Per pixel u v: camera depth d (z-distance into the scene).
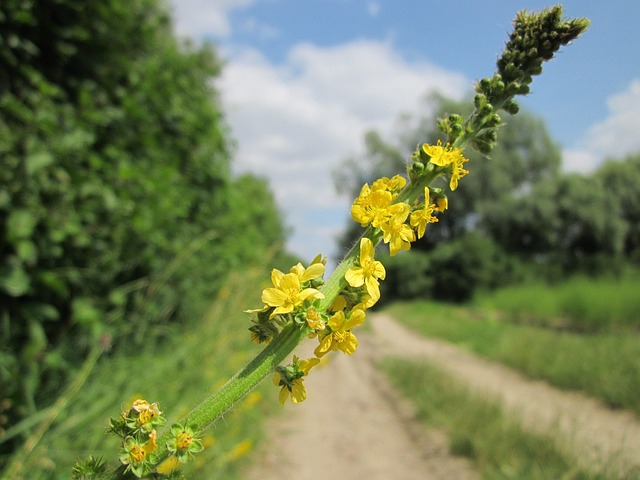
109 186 4.59
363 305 1.18
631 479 4.79
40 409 3.48
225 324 6.27
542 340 13.08
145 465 1.06
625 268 24.45
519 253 37.34
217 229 8.12
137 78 5.13
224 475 4.96
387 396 10.25
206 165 7.49
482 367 12.42
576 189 33.31
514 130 44.88
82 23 4.38
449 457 6.39
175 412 4.26
